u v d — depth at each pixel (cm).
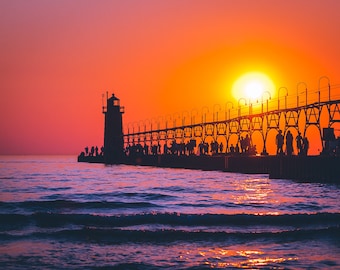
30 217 3450
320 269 2277
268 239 2859
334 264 2353
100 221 3406
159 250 2638
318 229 3036
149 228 3222
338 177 6606
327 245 2714
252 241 2819
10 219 3419
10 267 2309
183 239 2870
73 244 2766
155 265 2352
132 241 2839
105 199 5056
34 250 2622
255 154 11388
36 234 2980
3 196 5384
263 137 10675
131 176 10488
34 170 14562
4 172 12762
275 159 8525
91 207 4262
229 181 8188
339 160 6625
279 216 3397
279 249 2639
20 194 5653
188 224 3356
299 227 3228
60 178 9581
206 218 3397
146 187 6894
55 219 3434
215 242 2806
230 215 3419
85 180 8812
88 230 3022
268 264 2362
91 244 2766
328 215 3431
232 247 2692
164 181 8400
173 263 2388
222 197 5259
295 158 7800
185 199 5031
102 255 2531
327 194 5541
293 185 6938
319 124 8294
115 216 3422
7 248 2659
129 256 2516
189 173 11844
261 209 4188
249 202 4700
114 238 2897
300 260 2425
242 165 10806
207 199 5031
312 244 2736
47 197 5259
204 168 13400
